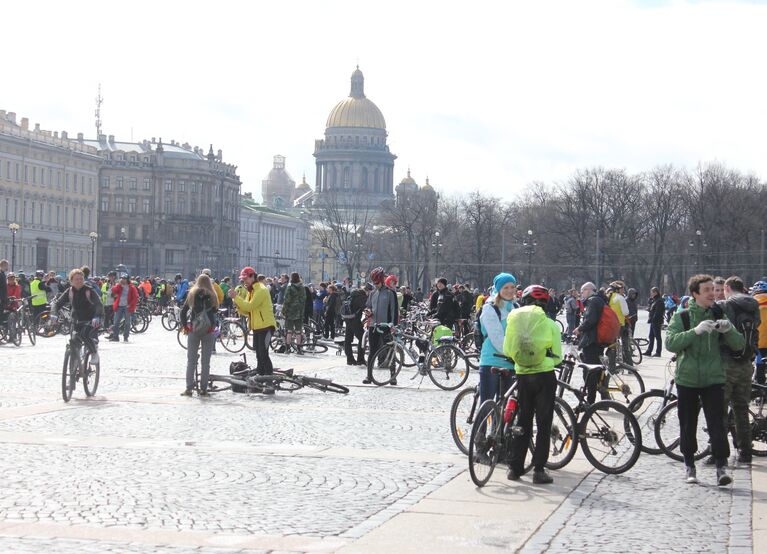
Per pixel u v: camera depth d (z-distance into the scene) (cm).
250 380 3225
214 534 1452
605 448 2002
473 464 1814
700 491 1841
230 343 5094
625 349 4188
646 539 1479
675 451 2164
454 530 1511
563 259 18600
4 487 1731
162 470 1903
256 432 2409
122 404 2888
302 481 1833
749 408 2186
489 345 2058
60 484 1762
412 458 2089
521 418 1897
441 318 4556
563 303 11244
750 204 17662
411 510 1631
